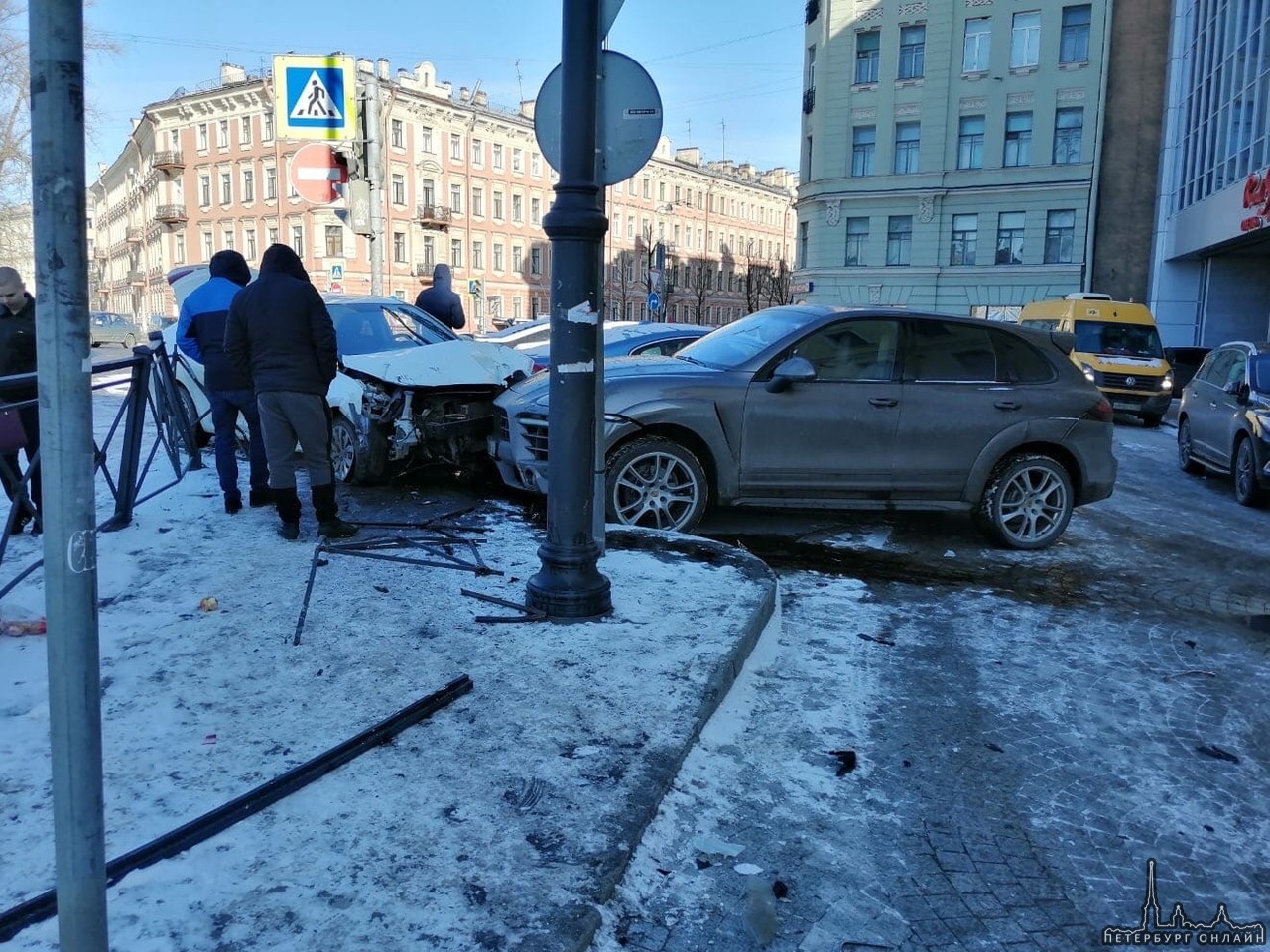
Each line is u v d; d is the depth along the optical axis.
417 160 58.75
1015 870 3.05
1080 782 3.65
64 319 1.66
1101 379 18.88
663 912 2.69
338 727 3.37
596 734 3.42
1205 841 3.29
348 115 12.05
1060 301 21.94
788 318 7.14
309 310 5.55
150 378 6.57
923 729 4.02
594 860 2.70
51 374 1.67
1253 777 3.76
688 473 6.53
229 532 5.95
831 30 38.91
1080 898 2.92
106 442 5.89
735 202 89.12
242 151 59.88
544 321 14.04
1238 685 4.71
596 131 4.47
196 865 2.57
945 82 37.34
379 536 5.96
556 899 2.52
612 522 6.41
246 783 2.98
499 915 2.44
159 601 4.59
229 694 3.60
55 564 1.71
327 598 4.68
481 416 7.52
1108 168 35.66
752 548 6.92
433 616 4.50
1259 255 29.75
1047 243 36.97
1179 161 31.23
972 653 4.96
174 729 3.32
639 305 76.25
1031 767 3.75
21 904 2.36
